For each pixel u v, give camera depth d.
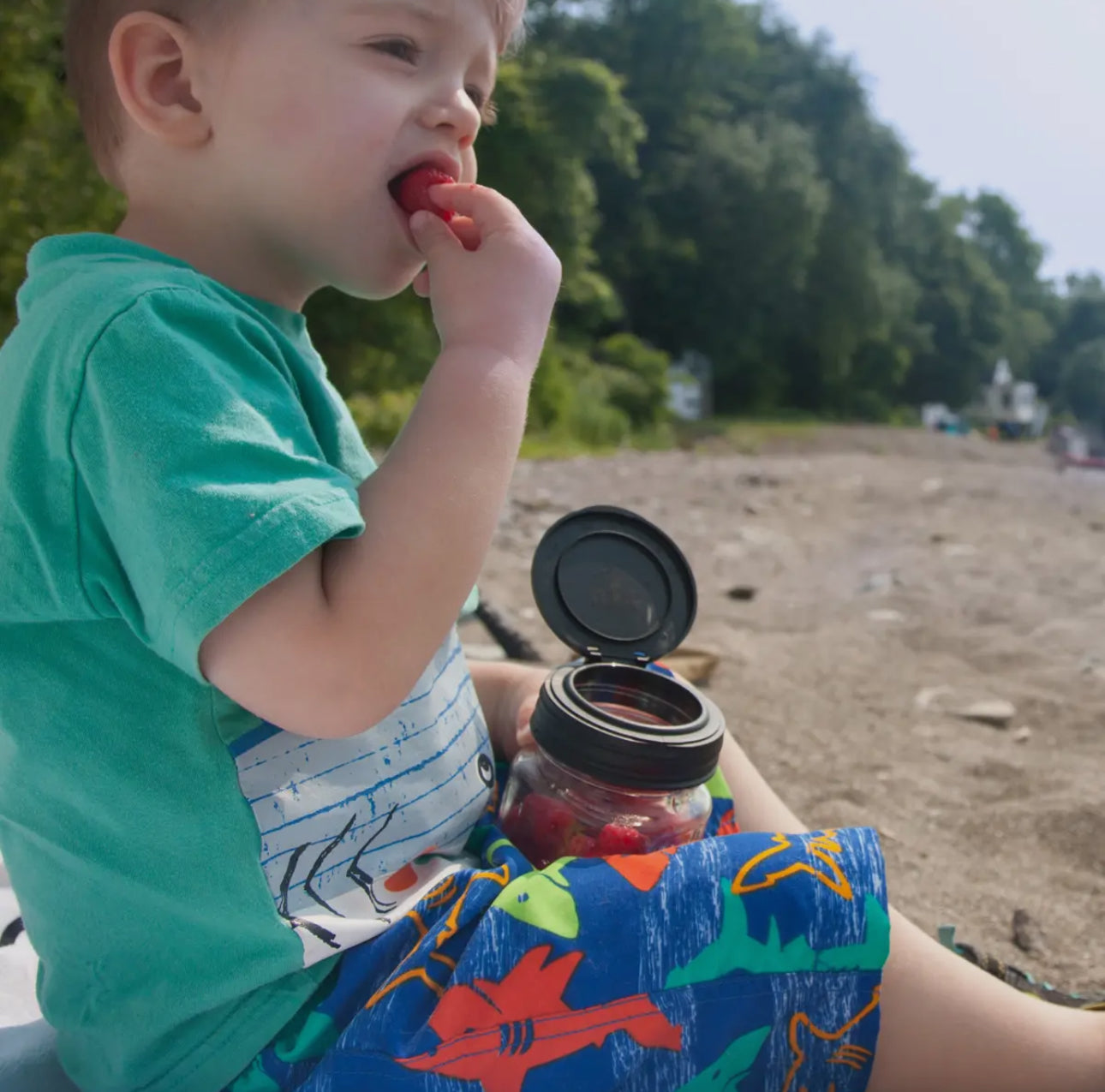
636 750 1.21
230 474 0.99
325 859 1.15
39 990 1.27
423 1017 1.08
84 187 8.45
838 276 36.44
